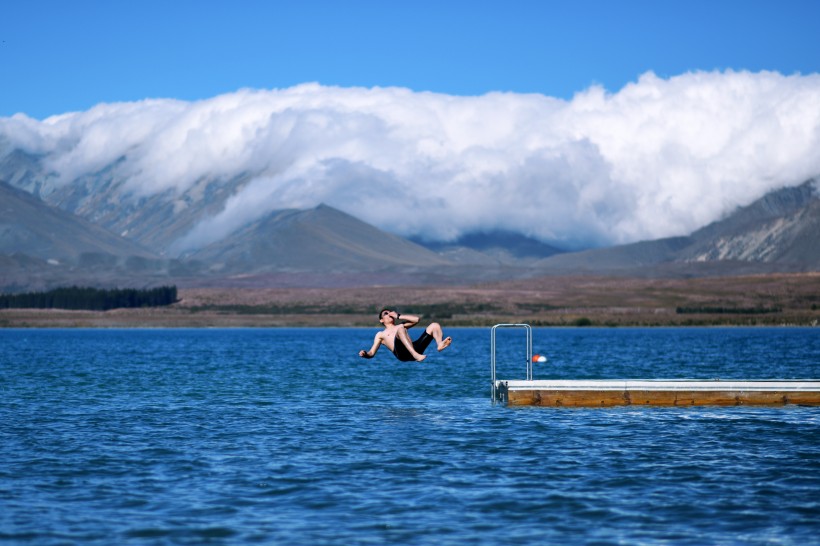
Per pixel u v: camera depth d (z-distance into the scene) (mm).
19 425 36062
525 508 21141
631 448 29312
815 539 18516
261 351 120688
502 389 43500
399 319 32781
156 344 152500
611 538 18672
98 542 18391
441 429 34031
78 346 141625
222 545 18203
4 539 18562
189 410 41844
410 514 20625
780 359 92812
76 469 26000
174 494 22703
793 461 26891
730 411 38812
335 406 43469
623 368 78562
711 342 151125
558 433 32656
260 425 35844
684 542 18375
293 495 22562
